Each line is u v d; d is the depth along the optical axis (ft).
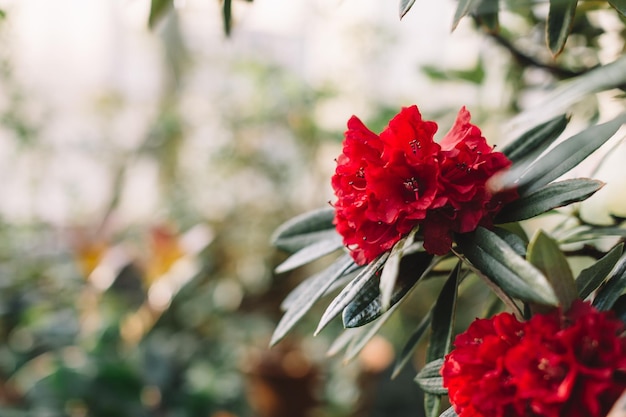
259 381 7.04
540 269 1.99
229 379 7.27
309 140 8.87
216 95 9.51
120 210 9.98
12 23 8.00
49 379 6.79
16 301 8.82
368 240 2.27
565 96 2.39
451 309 2.48
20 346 8.34
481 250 2.15
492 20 2.96
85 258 8.47
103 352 7.47
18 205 10.06
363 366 7.09
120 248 9.06
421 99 6.72
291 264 2.78
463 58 6.92
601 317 1.88
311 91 8.82
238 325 8.18
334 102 8.85
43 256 9.43
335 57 9.02
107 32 10.42
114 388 6.87
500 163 2.26
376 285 2.30
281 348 7.38
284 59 10.34
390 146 2.28
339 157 2.47
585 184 2.23
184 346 7.97
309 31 10.11
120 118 10.37
